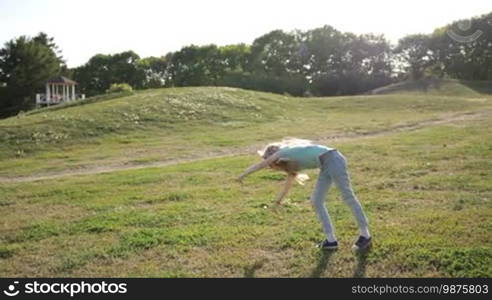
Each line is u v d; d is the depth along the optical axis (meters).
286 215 9.18
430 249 6.91
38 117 29.05
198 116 30.41
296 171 7.14
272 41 89.69
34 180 15.48
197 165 16.28
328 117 32.53
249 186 12.20
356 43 85.38
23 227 9.22
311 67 88.31
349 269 6.49
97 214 9.97
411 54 82.56
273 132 25.55
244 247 7.46
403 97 41.59
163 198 11.15
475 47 76.88
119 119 28.39
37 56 76.75
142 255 7.36
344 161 6.89
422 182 11.52
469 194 10.14
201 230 8.36
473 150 15.92
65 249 7.80
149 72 92.00
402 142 19.11
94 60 92.62
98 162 18.91
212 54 90.06
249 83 74.00
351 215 8.93
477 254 6.65
